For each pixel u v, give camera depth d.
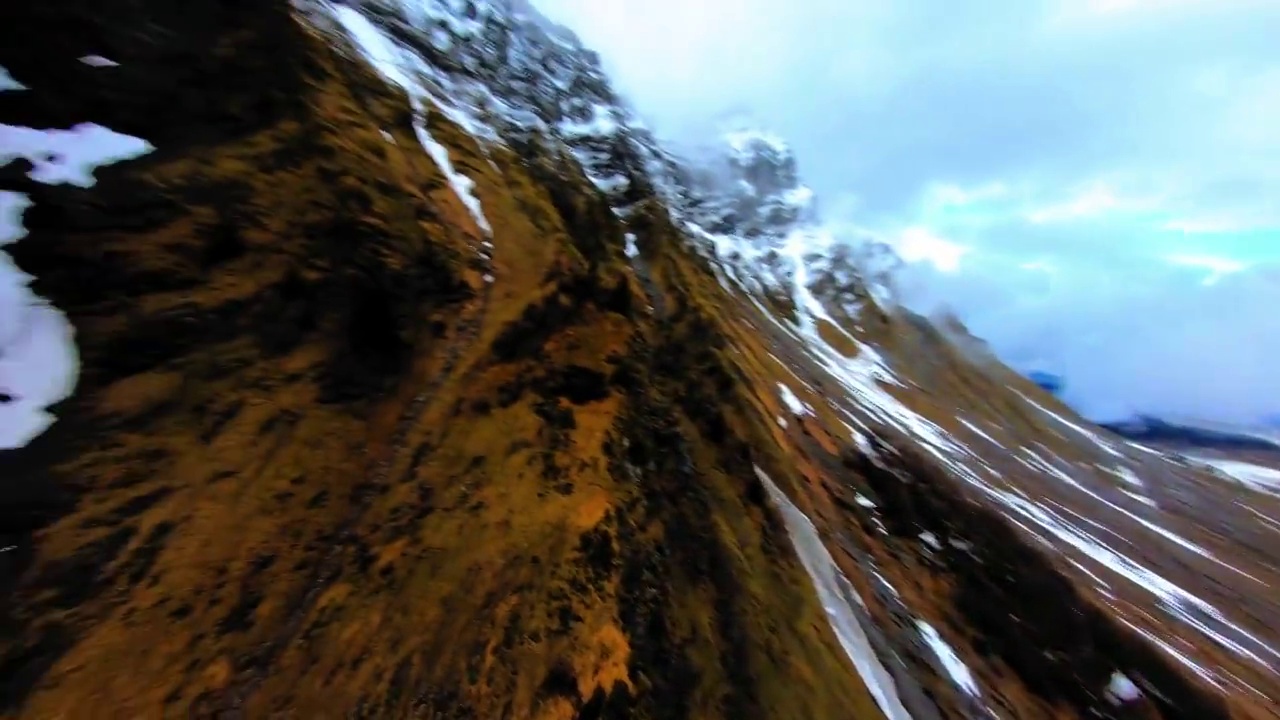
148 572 8.74
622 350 21.47
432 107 22.36
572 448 16.70
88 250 9.85
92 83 11.08
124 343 9.81
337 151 14.79
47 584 7.84
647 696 13.21
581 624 13.12
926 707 22.34
